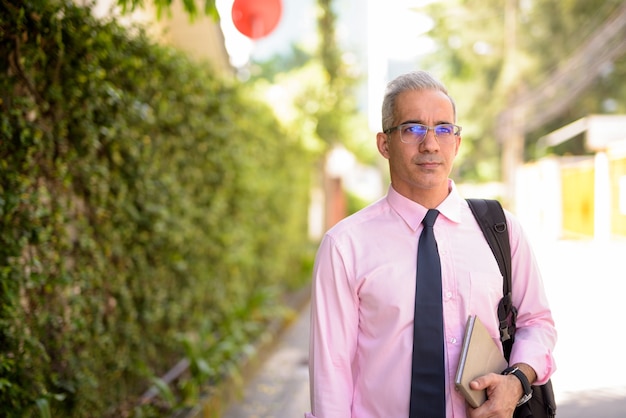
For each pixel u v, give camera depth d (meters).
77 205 4.09
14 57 3.18
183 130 5.74
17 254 3.18
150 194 5.00
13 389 3.11
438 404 2.03
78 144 3.83
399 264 2.13
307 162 14.27
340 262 2.17
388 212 2.21
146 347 5.14
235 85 7.53
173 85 5.36
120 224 4.52
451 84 25.27
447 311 2.10
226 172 7.16
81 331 3.92
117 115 4.23
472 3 22.94
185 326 6.10
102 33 3.81
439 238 2.15
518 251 2.26
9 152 3.21
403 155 2.15
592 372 6.00
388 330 2.11
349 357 2.17
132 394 4.94
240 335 6.75
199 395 5.35
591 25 17.22
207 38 9.23
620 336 7.20
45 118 3.56
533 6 19.59
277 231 10.54
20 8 3.16
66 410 3.77
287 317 9.61
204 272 6.55
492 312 2.14
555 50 19.50
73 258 3.92
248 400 6.09
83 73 3.69
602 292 9.75
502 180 26.33
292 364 7.43
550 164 19.03
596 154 15.12
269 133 10.02
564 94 18.34
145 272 5.02
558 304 9.04
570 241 16.83
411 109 2.14
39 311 3.53
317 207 19.56
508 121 22.05
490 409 2.00
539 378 2.14
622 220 13.39
